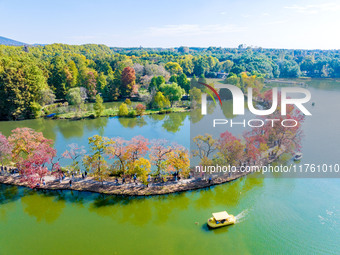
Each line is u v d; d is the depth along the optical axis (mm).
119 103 138750
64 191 57000
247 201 54031
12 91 105000
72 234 45594
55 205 53000
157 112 120562
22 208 52188
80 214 50812
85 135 90875
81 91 127688
